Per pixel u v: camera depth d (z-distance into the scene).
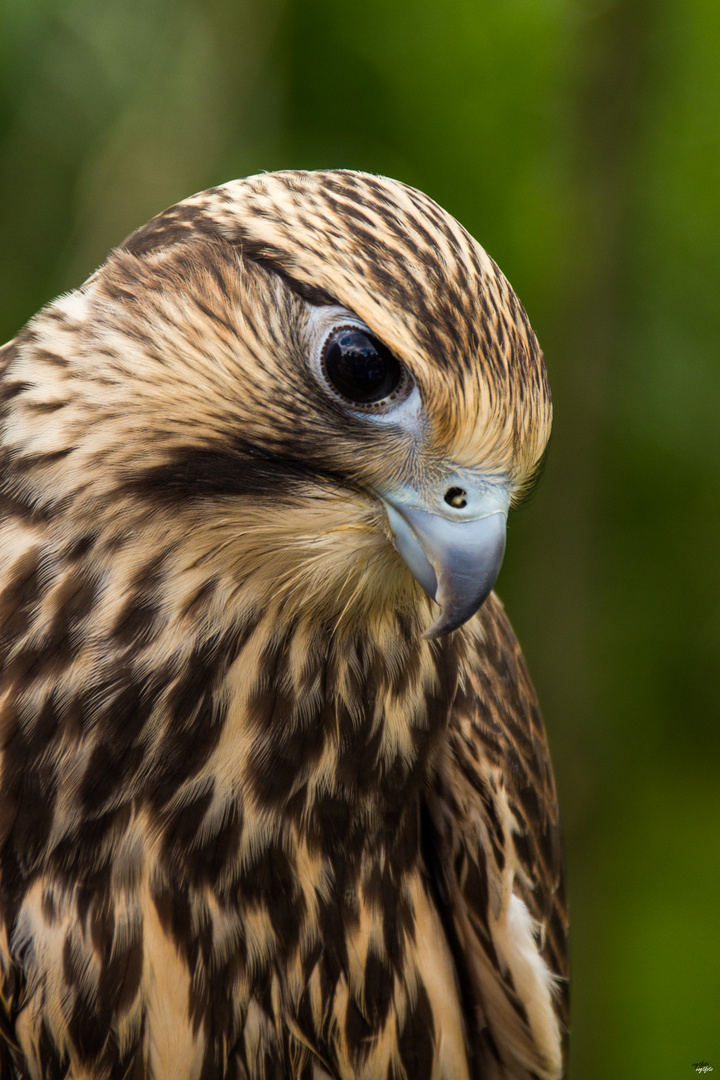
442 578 5.83
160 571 5.89
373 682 6.27
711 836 13.95
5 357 6.24
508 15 11.36
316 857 6.25
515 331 5.94
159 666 5.89
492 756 6.96
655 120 11.51
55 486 5.85
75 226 10.72
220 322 5.81
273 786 6.10
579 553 11.56
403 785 6.44
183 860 6.01
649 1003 12.86
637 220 11.01
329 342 5.75
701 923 13.25
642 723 13.61
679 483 12.62
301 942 6.25
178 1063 6.08
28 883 5.91
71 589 5.83
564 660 11.74
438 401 5.76
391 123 11.55
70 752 5.84
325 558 5.98
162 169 10.78
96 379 5.86
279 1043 6.28
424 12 11.40
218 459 5.86
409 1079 6.65
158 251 6.02
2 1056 6.08
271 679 6.06
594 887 12.09
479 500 5.90
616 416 12.09
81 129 10.90
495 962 7.05
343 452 5.87
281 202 5.90
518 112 11.48
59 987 5.92
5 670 5.83
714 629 13.02
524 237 11.68
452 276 5.77
